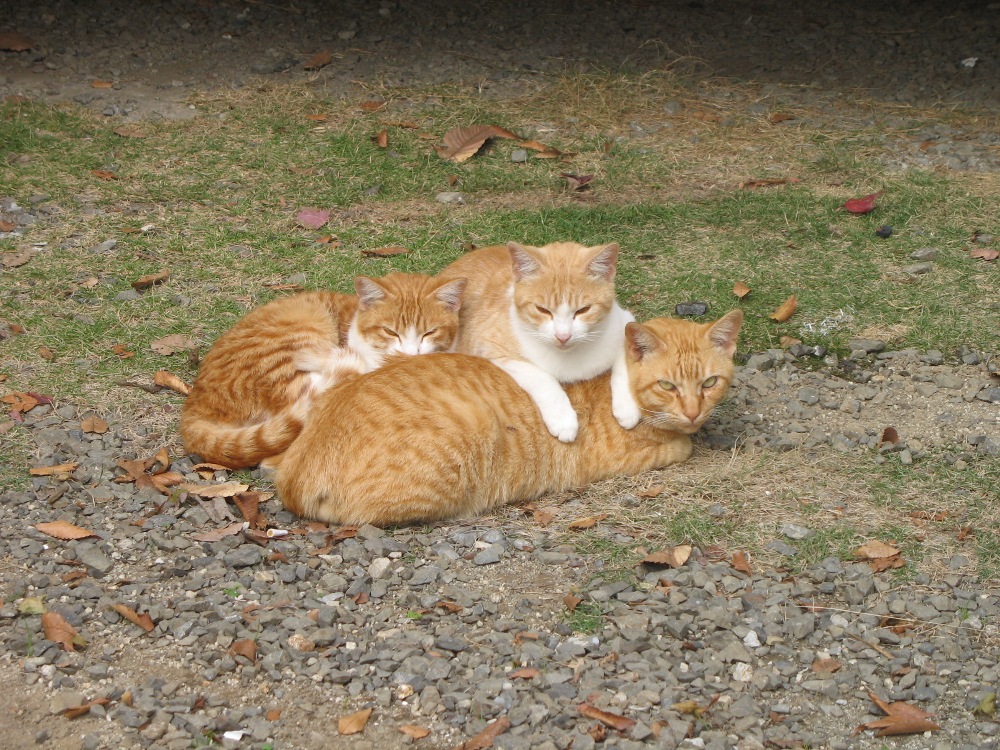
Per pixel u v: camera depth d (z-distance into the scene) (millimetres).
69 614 5148
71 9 14117
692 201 10188
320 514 5973
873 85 12844
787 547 5859
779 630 5223
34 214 9586
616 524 6086
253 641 4992
